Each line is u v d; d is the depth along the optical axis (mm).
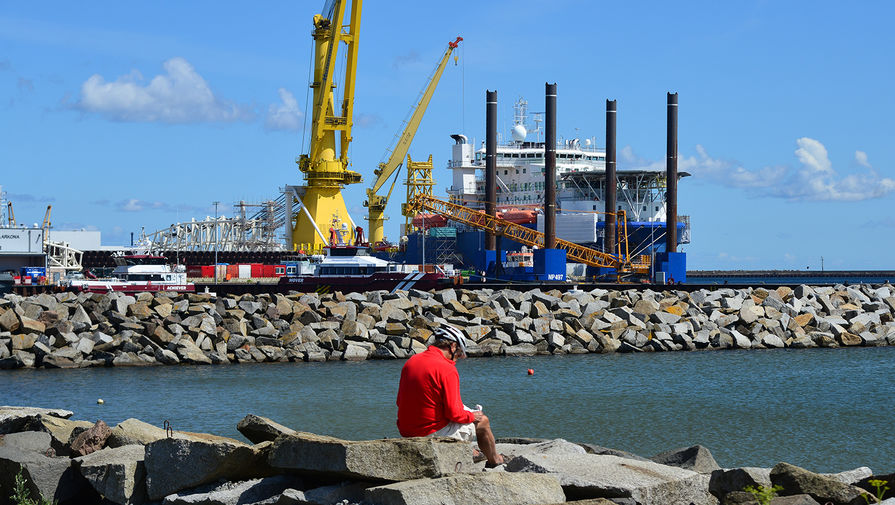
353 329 58656
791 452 30078
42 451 16391
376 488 11539
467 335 60375
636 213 128000
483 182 140875
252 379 47125
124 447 15234
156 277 76312
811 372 50469
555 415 36875
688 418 36188
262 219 146000
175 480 13828
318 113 120812
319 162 122438
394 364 53969
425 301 64875
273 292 76438
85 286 73938
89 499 15156
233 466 13719
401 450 12078
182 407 38281
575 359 57125
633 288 83375
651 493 12719
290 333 57656
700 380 47094
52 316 57375
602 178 128625
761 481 12867
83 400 40219
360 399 40406
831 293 76562
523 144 141875
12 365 52031
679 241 125688
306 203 125125
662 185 129125
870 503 11984
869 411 37906
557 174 129625
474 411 13664
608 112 112125
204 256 130000
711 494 13289
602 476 13078
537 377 48219
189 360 54312
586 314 64750
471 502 11602
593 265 111500
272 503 12414
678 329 64125
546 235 104688
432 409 12969
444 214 117875
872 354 60031
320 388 43719
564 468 13406
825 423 35188
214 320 58656
